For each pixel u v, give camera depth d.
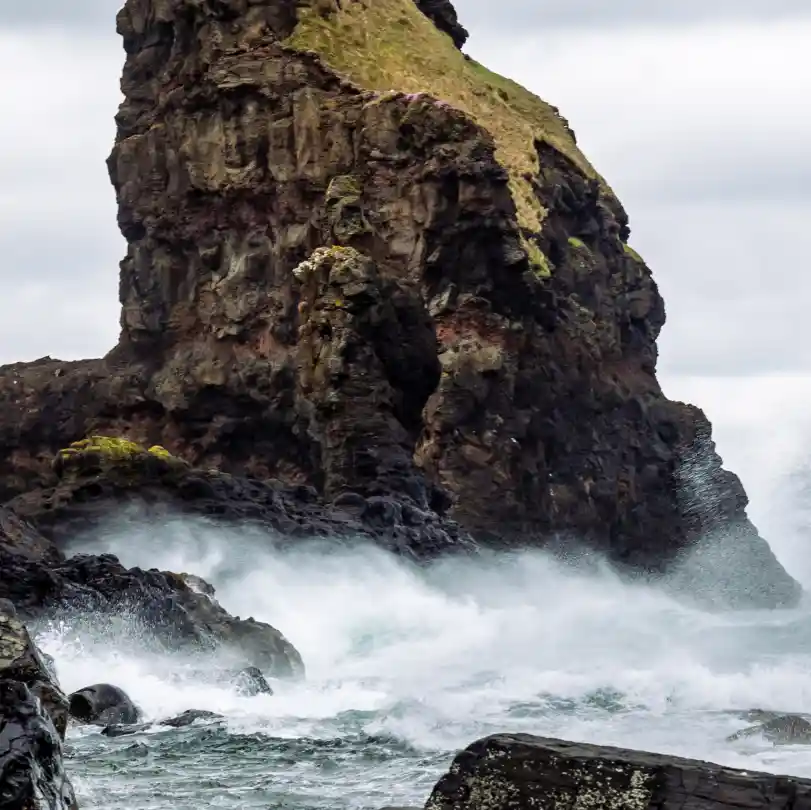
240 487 67.12
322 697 35.88
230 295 96.94
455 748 27.92
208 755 27.12
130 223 102.31
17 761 14.73
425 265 94.19
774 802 15.38
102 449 65.75
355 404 81.62
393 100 96.38
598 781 15.71
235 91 98.06
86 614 40.50
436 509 82.12
